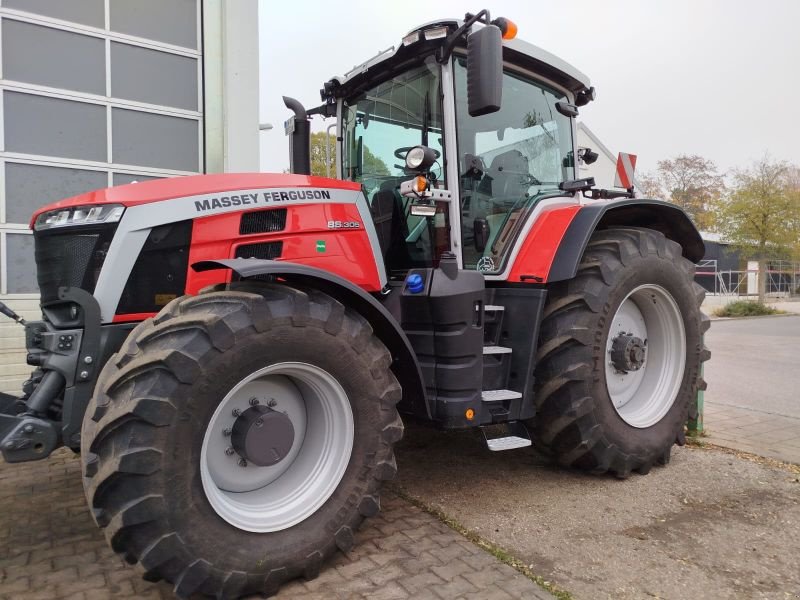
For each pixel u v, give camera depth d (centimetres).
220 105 611
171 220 258
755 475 361
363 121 384
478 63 276
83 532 280
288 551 226
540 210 355
